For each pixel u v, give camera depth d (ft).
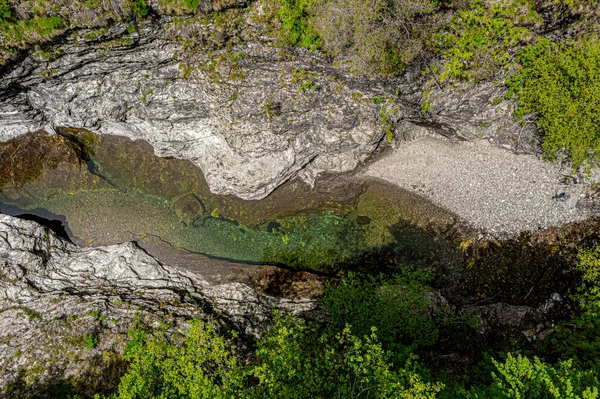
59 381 51.31
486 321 61.31
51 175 73.97
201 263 70.90
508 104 59.52
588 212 62.85
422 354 58.13
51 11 51.78
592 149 58.49
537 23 50.93
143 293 62.23
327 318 60.64
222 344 46.98
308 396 44.24
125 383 43.78
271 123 62.28
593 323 55.72
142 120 68.44
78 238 73.87
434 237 67.56
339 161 69.21
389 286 60.59
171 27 54.44
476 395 41.50
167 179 73.51
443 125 65.16
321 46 54.49
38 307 58.49
